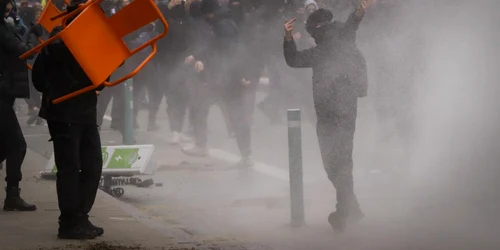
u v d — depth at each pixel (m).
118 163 14.17
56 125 10.29
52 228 11.07
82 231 10.45
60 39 10.09
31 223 11.38
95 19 9.64
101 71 9.73
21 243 10.21
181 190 14.81
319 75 11.14
